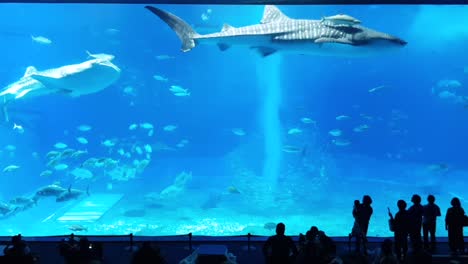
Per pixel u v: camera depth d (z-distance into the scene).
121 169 22.22
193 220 16.78
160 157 45.47
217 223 16.22
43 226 17.52
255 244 8.05
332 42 12.36
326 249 5.13
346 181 25.23
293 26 12.58
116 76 19.02
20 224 18.05
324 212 18.31
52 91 19.14
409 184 25.56
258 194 21.12
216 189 25.45
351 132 46.59
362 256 5.76
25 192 31.23
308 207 19.30
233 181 23.56
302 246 4.93
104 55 18.77
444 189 24.08
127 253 7.49
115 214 18.50
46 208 21.34
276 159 30.33
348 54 13.20
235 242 8.16
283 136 30.27
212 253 5.80
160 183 30.16
